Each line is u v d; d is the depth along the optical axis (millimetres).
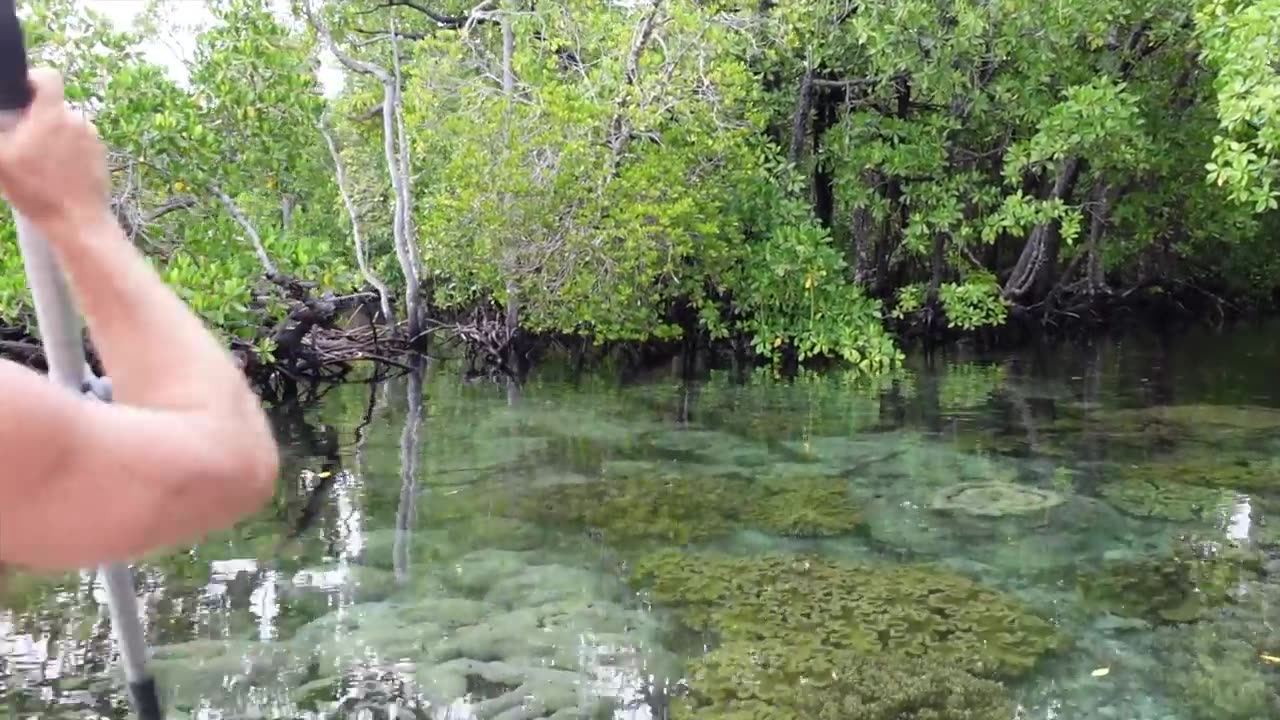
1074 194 14625
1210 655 3881
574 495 6137
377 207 14125
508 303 11672
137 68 7570
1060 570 4824
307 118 8930
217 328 7656
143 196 8375
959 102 12656
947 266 14984
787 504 5957
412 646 3912
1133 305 17859
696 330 13023
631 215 10281
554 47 11680
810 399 9648
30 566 724
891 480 6496
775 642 3994
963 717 3387
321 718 3334
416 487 6316
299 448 7430
